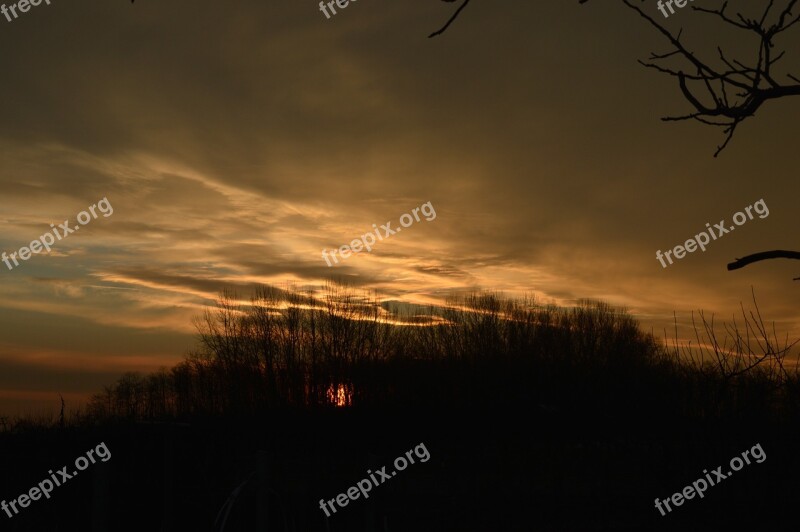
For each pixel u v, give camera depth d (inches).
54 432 488.1
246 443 572.1
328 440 987.3
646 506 236.7
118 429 495.5
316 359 2113.7
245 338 2155.5
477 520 565.6
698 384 180.7
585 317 1779.0
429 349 2039.9
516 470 638.5
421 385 1823.3
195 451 512.4
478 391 1561.3
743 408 175.9
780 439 172.9
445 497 644.1
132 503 470.9
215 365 2064.5
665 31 125.6
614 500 299.9
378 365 2068.2
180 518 466.9
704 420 177.0
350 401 2025.1
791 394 174.9
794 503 170.7
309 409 1509.6
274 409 1334.9
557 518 488.7
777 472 172.7
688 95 123.2
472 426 830.5
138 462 489.4
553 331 1867.6
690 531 193.3
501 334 1952.5
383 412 1181.7
